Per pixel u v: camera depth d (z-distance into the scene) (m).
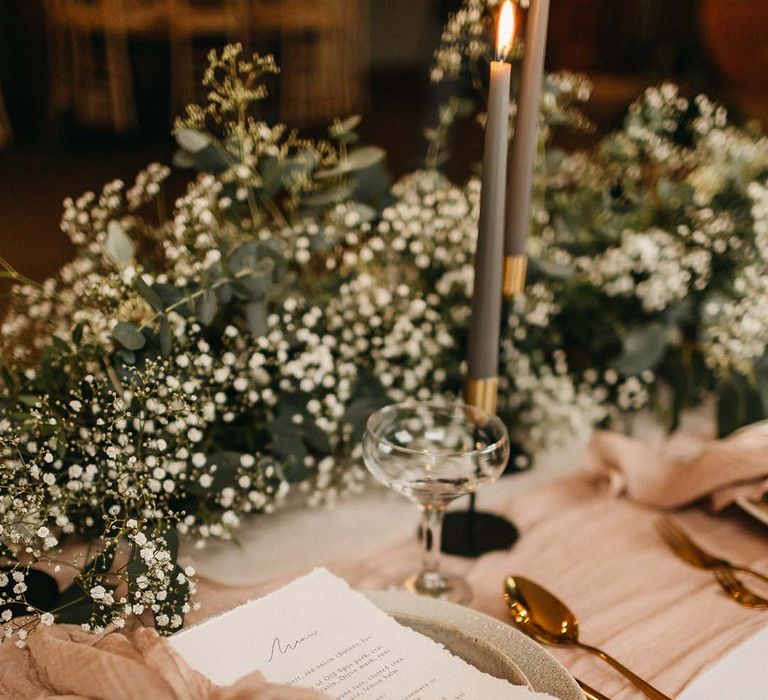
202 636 0.65
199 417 0.85
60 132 3.67
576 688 0.63
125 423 0.78
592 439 0.96
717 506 0.87
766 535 0.86
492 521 0.88
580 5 4.30
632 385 1.07
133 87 3.69
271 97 3.45
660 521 0.87
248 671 0.63
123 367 0.80
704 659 0.71
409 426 0.81
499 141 0.74
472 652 0.66
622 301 1.12
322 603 0.68
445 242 1.07
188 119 0.92
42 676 0.62
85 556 0.81
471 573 0.81
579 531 0.86
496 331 0.80
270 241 0.88
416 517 0.90
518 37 1.02
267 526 0.88
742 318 1.04
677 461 0.94
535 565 0.82
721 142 1.11
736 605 0.77
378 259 1.07
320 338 0.98
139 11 3.54
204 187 0.92
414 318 1.04
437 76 1.08
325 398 0.93
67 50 3.60
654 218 1.14
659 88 1.22
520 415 1.04
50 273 2.37
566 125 1.16
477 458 0.72
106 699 0.59
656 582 0.80
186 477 0.83
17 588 0.69
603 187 1.17
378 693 0.62
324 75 4.10
